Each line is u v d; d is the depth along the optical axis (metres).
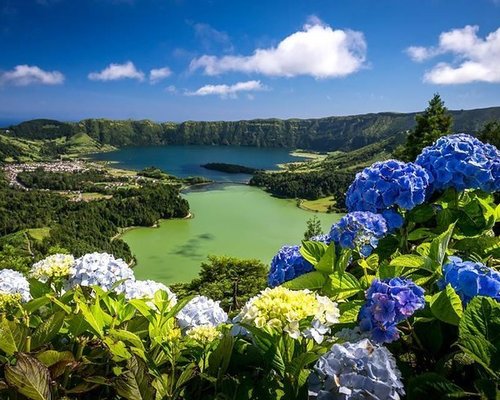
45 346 2.32
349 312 2.62
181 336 2.88
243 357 2.43
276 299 2.35
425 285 3.02
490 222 3.49
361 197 3.66
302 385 2.16
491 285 2.45
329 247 2.95
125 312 2.80
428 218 3.69
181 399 2.34
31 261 33.84
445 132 51.91
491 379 2.02
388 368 2.00
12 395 2.09
